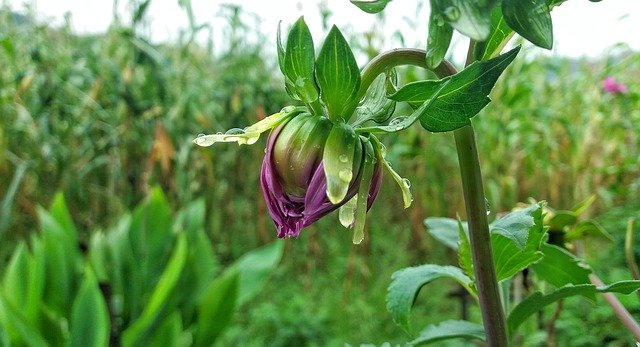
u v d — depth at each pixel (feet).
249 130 0.65
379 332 3.39
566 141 4.19
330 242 4.24
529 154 4.04
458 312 3.41
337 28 0.58
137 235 2.62
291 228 0.64
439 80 0.53
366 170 0.63
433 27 0.50
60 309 2.42
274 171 0.64
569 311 2.15
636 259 2.57
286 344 3.37
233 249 4.20
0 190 3.65
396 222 4.36
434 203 4.11
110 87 3.66
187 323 2.53
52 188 3.70
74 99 3.73
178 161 3.66
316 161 0.62
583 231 0.97
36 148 3.60
